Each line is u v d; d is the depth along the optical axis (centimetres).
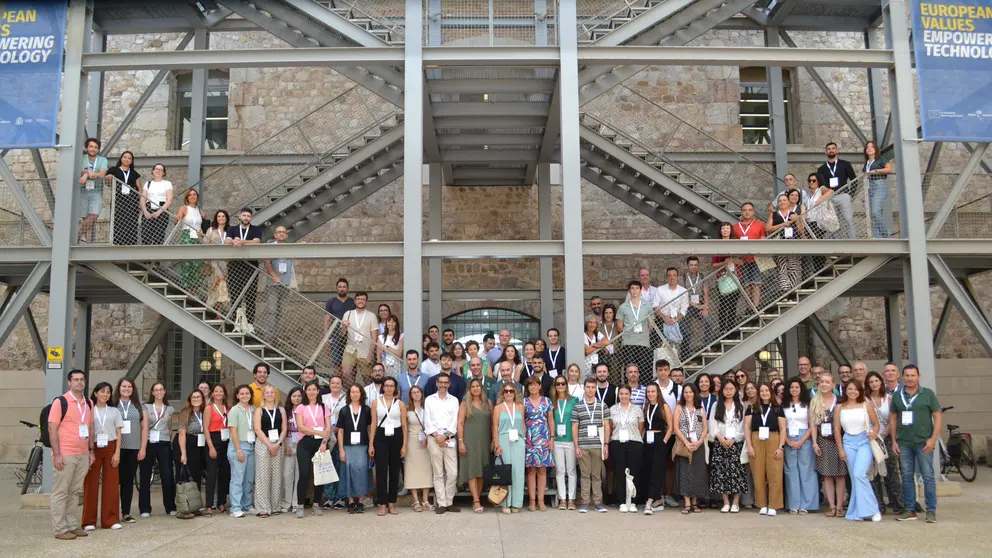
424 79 1030
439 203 1361
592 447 845
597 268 1558
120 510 863
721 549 640
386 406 841
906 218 993
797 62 1000
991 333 980
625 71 1134
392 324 997
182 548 664
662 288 1002
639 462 838
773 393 845
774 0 1356
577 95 958
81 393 750
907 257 997
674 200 1334
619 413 844
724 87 1595
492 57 963
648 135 1577
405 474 852
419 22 972
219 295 993
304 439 838
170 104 1588
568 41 966
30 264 1011
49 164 1565
